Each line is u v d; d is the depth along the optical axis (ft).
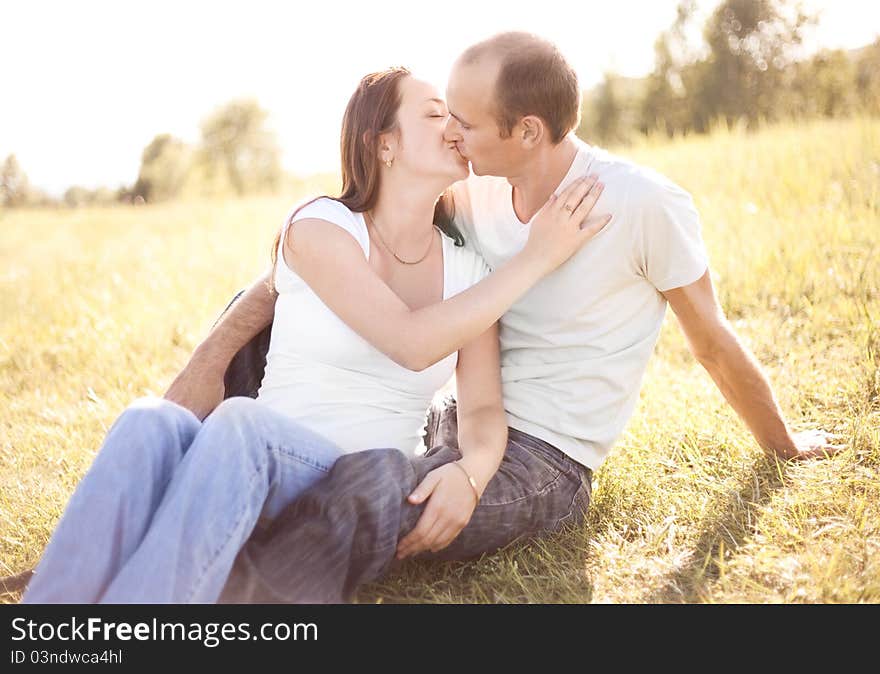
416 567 11.85
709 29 154.20
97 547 9.29
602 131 164.66
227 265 35.94
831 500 12.35
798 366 18.08
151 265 37.81
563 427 12.42
